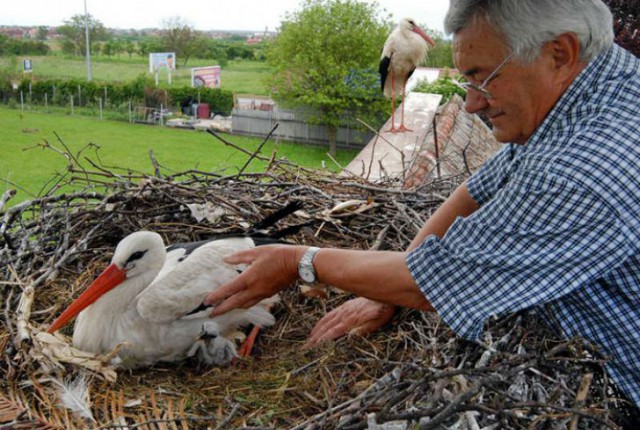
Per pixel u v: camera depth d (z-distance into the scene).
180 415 0.69
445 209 0.77
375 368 0.77
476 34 0.54
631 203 0.50
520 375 0.64
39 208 1.09
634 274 0.54
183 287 0.84
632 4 2.78
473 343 0.71
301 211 1.16
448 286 0.56
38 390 0.71
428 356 0.72
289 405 0.73
